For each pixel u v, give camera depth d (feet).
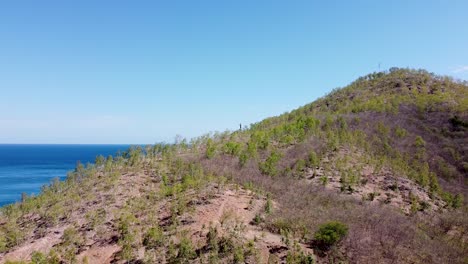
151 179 106.42
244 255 58.44
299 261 56.03
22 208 95.76
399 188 106.11
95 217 79.46
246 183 94.79
